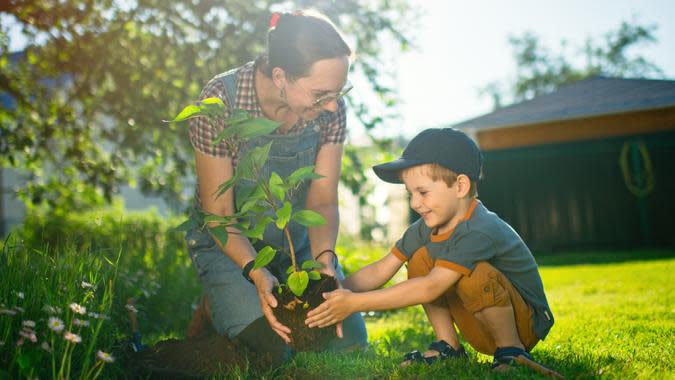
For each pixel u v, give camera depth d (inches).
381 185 292.7
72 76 307.1
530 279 103.4
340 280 114.9
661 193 501.0
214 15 284.2
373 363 101.4
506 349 96.9
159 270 191.6
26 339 86.4
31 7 272.7
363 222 488.4
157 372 102.0
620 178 514.0
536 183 532.7
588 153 515.5
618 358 101.2
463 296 99.7
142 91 289.7
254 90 112.5
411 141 104.3
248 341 110.5
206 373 102.0
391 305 97.1
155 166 350.3
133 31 287.4
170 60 289.0
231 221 98.9
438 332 108.0
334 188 124.9
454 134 101.7
